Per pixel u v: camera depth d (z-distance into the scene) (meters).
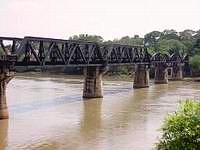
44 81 111.56
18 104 60.62
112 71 143.62
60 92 80.06
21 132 40.66
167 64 115.62
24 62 48.69
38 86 93.69
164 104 63.44
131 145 35.94
